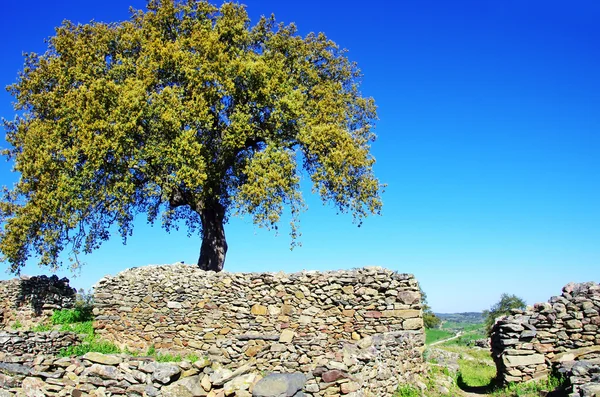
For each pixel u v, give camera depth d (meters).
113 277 19.20
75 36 23.44
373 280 15.53
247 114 22.50
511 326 13.47
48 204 20.38
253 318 16.34
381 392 11.42
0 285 21.88
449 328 64.75
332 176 22.17
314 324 15.65
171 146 20.88
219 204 25.56
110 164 21.05
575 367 11.34
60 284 22.44
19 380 10.59
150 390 9.62
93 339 18.48
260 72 22.25
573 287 13.81
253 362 15.33
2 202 22.42
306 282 16.09
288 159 21.83
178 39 23.38
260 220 20.77
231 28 23.47
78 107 20.86
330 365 9.88
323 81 25.88
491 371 18.34
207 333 16.75
